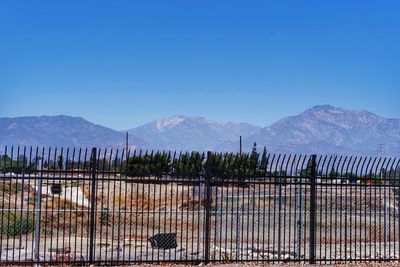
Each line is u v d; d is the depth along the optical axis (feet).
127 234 78.89
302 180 62.44
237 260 57.11
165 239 58.95
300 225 58.70
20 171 54.24
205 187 62.39
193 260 56.29
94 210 56.54
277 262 59.41
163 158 58.49
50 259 54.85
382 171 60.90
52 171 54.39
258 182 57.93
